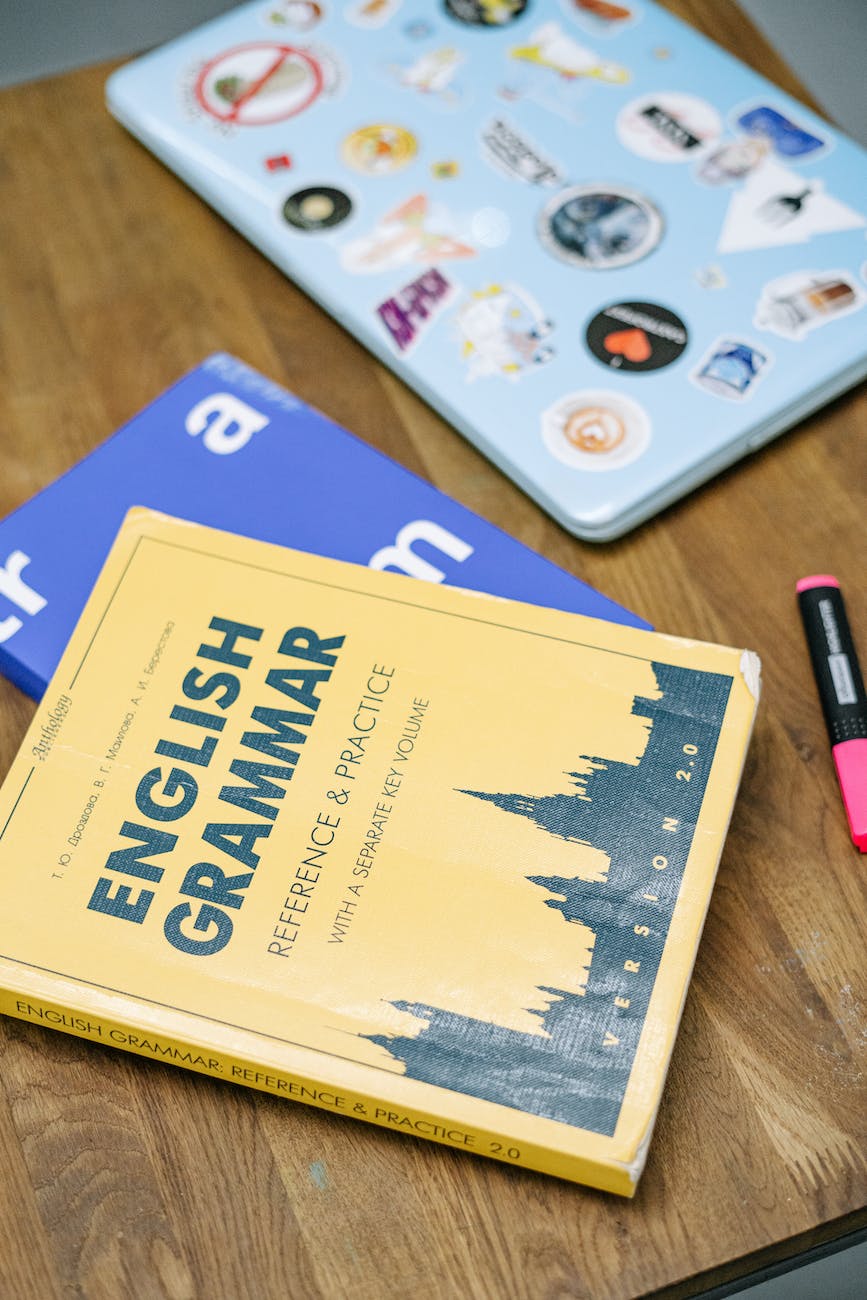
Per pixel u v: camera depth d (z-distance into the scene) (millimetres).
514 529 693
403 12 832
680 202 745
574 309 716
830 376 688
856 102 1263
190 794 553
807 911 574
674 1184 519
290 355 757
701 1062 543
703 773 545
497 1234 513
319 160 779
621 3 826
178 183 823
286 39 826
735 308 708
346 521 663
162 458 685
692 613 663
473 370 706
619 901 521
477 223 748
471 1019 502
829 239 726
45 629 635
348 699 572
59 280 790
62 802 552
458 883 527
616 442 678
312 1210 521
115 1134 539
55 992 514
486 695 569
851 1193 513
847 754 600
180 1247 518
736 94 783
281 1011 508
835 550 675
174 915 528
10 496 717
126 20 1198
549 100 789
